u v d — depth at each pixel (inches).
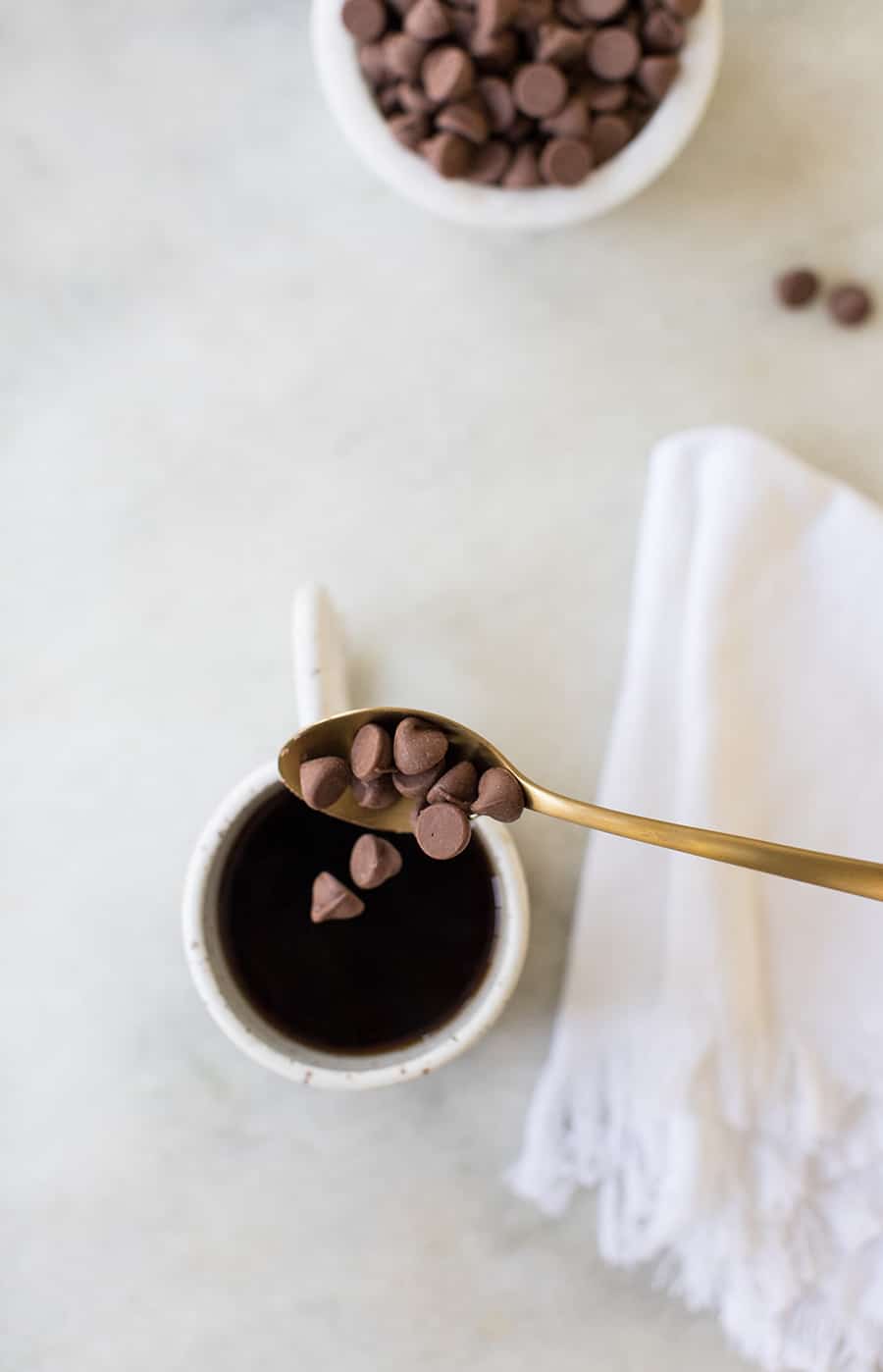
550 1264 19.9
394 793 16.6
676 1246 19.5
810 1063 19.0
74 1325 20.0
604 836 19.4
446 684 20.3
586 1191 19.8
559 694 20.3
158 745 20.3
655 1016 19.2
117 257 20.6
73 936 20.1
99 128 20.6
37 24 20.5
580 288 20.6
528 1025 19.9
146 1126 20.0
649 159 19.1
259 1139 20.0
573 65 18.9
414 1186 19.9
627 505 20.4
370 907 17.7
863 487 20.5
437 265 20.6
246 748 20.2
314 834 17.7
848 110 20.5
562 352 20.6
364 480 20.5
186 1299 20.0
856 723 19.4
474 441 20.5
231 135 20.6
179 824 20.2
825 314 20.6
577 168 18.8
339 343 20.6
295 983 17.6
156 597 20.5
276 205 20.6
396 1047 17.4
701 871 18.9
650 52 19.0
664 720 19.4
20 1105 20.1
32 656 20.4
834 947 19.1
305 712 17.1
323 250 20.6
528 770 20.2
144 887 20.1
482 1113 19.9
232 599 20.4
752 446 19.4
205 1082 20.0
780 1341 19.2
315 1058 17.2
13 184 20.6
